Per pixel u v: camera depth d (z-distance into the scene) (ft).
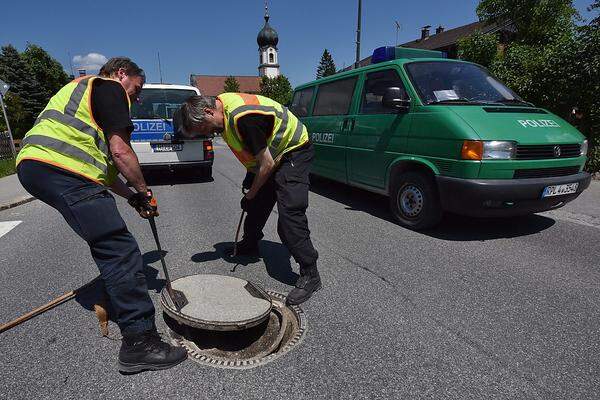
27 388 6.05
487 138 11.37
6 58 117.50
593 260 11.00
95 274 10.37
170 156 23.86
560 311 8.27
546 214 15.87
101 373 6.40
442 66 15.03
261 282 9.82
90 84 6.20
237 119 7.66
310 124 20.11
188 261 11.13
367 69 16.43
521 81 27.66
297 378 6.26
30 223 16.07
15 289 9.50
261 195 10.38
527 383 6.13
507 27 40.70
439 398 5.83
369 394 5.91
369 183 15.84
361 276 10.01
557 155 12.28
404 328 7.64
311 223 14.79
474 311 8.27
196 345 7.40
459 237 13.04
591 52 24.00
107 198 6.28
